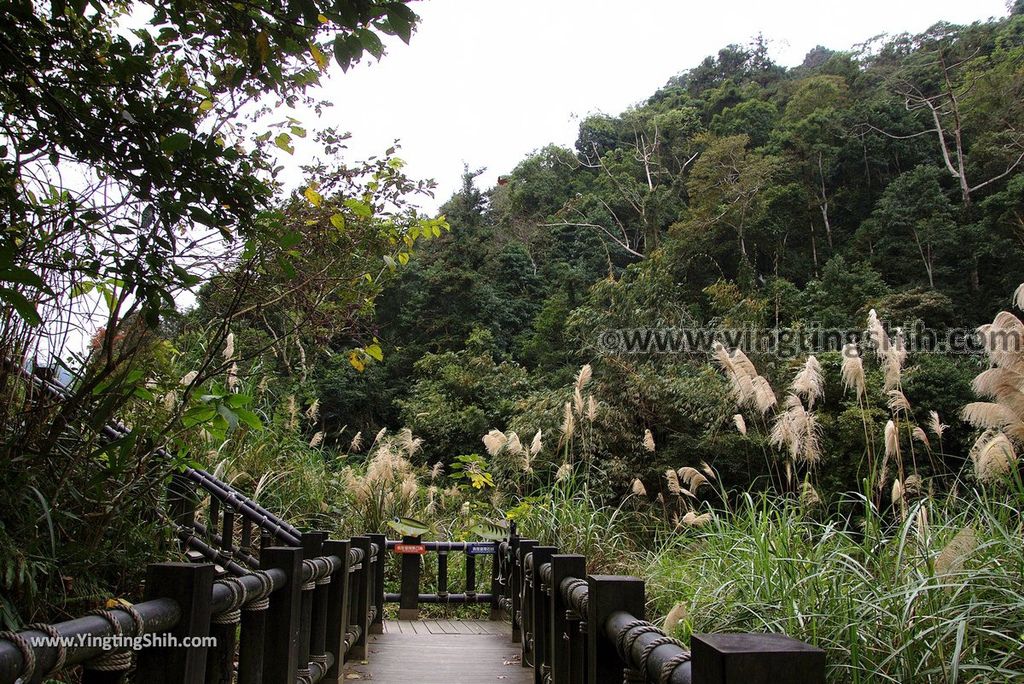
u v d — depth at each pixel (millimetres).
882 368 6828
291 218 3494
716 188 30734
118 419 3021
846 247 28609
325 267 3602
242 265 3066
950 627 3121
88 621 1230
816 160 31250
